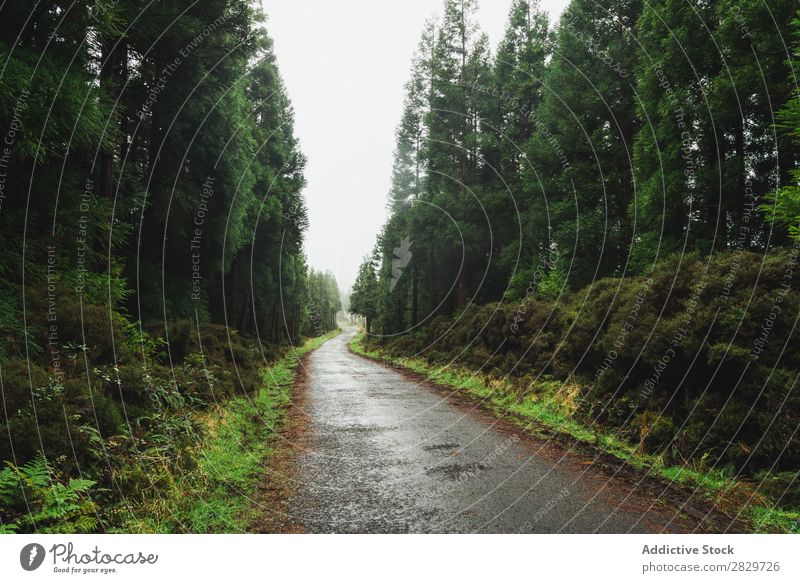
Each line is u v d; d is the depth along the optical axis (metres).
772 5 8.30
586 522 3.92
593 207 16.42
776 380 5.08
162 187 11.59
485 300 25.61
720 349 5.64
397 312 42.41
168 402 6.21
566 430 7.25
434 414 9.12
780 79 8.62
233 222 14.58
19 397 4.02
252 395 10.07
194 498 4.11
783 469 4.63
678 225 11.10
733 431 5.18
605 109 16.14
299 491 4.70
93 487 3.77
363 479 5.10
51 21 6.18
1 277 5.52
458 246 25.62
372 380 15.67
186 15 9.57
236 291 21.02
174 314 12.15
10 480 3.20
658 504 4.32
